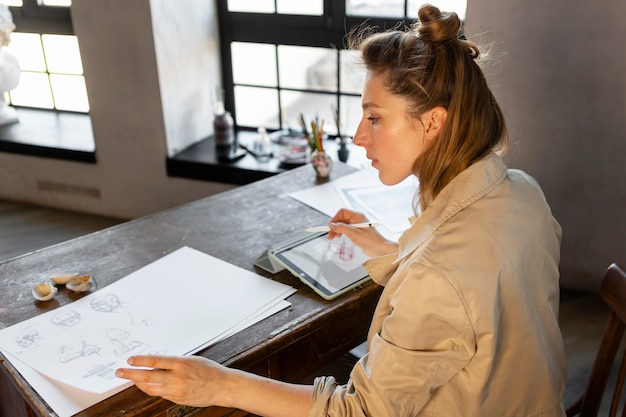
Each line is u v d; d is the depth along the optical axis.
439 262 0.98
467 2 2.46
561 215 2.64
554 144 2.54
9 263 1.58
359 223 1.55
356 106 3.12
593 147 2.49
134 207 3.44
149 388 1.08
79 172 3.50
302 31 3.09
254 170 2.98
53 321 1.34
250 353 1.25
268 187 2.02
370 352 1.04
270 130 3.39
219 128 3.08
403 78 1.00
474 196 1.04
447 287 0.96
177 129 3.22
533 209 1.09
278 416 1.09
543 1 2.36
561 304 2.65
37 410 1.12
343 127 3.20
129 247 1.66
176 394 1.08
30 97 3.94
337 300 1.42
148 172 3.29
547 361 1.08
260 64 3.28
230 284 1.47
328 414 1.04
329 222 1.65
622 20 2.29
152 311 1.37
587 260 2.66
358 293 1.44
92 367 1.20
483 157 1.06
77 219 3.53
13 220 3.53
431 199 1.09
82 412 1.10
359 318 1.56
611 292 1.32
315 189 1.99
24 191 3.71
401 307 0.98
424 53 1.01
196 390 1.08
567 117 2.49
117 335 1.29
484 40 2.49
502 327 1.03
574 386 2.21
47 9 3.60
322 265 1.52
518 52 2.46
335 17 2.99
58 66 3.75
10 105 4.00
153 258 1.60
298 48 3.15
